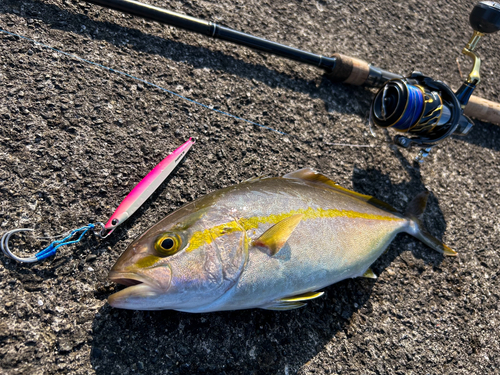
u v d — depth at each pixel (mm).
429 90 427
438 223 474
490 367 414
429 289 431
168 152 404
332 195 385
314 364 364
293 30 528
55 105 380
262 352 354
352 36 566
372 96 521
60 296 329
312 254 348
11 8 396
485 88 624
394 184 476
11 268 324
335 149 471
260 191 350
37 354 310
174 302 308
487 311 439
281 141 451
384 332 396
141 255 307
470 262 460
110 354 322
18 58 383
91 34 417
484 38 672
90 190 366
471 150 538
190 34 460
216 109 438
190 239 313
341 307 393
